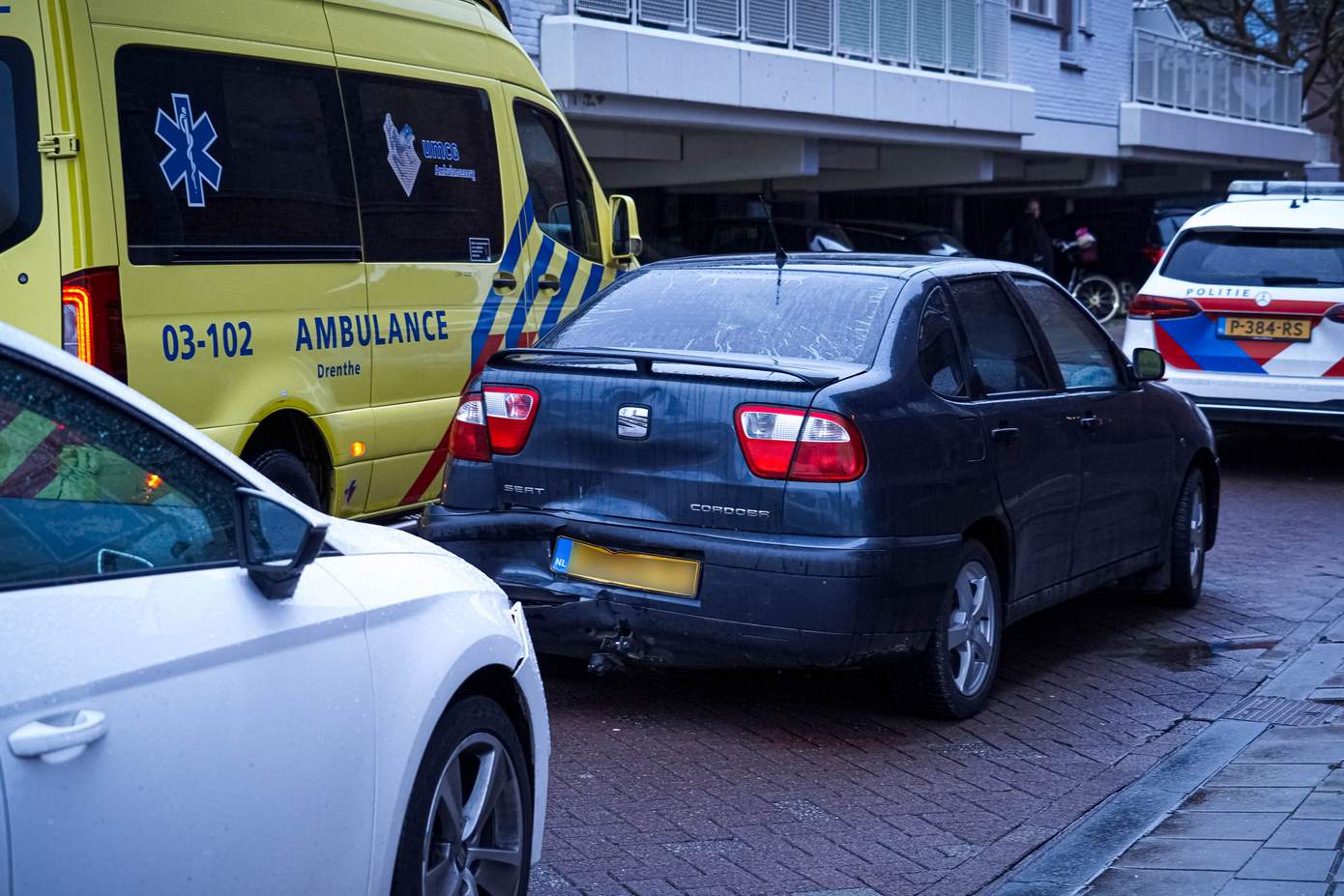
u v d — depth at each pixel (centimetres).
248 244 651
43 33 570
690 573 516
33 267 577
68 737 230
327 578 308
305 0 691
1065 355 660
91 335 574
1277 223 1138
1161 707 605
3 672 228
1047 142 2619
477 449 558
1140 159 2905
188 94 621
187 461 286
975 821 477
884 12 1984
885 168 2402
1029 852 453
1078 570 651
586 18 1517
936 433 538
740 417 512
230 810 262
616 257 962
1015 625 733
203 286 625
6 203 579
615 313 593
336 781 290
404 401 755
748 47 1711
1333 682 631
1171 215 2755
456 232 795
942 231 2186
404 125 756
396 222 747
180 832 251
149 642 254
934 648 545
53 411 262
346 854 294
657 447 523
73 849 231
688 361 530
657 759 525
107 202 581
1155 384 747
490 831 357
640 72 1562
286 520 286
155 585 265
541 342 588
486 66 834
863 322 553
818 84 1825
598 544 530
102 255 578
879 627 510
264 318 658
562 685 606
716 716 573
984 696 579
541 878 422
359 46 726
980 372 584
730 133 1895
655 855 441
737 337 559
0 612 236
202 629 266
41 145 572
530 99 877
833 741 548
